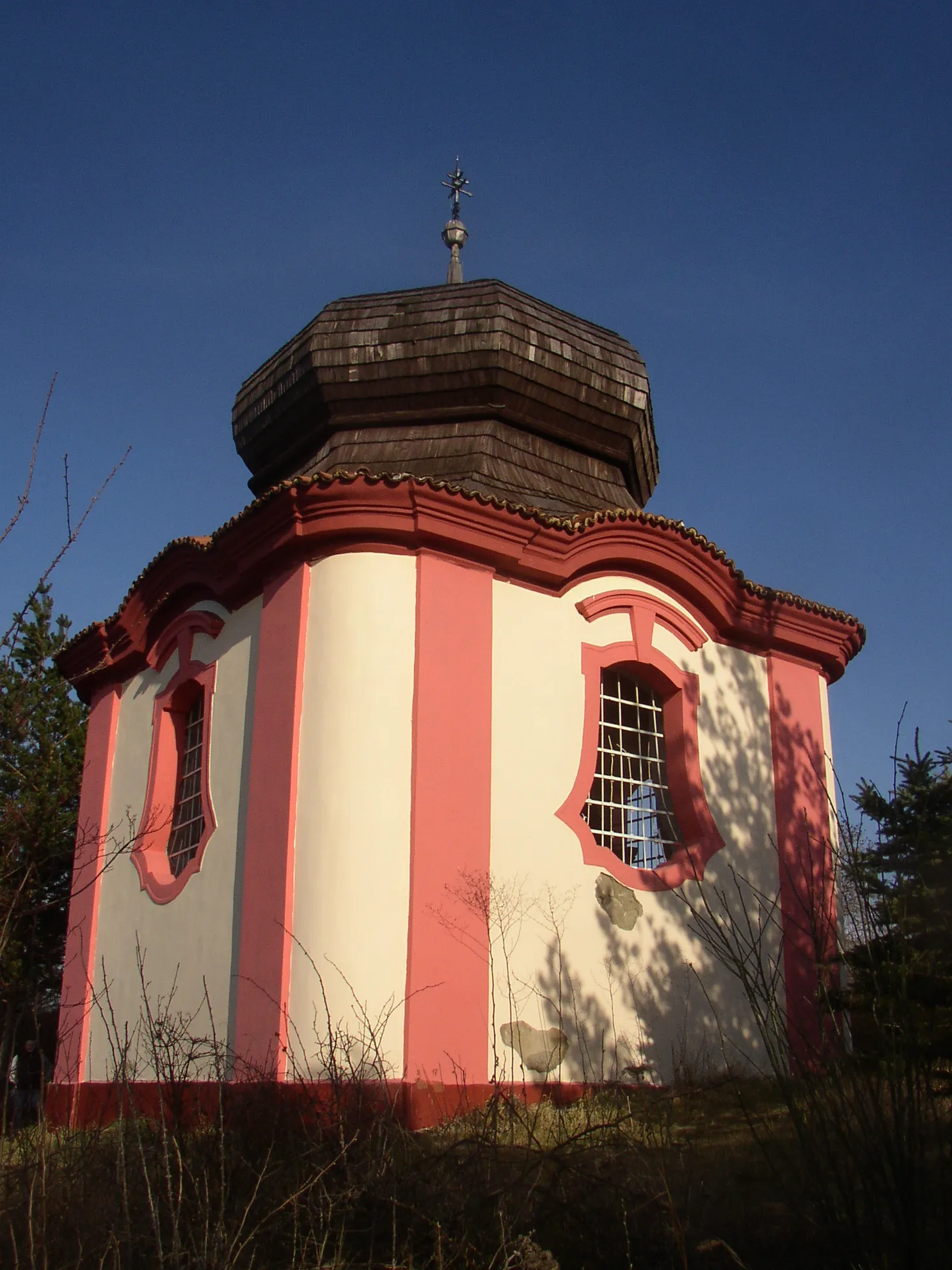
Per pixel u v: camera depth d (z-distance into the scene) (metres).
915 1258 5.61
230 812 13.82
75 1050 15.47
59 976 18.19
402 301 16.78
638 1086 12.89
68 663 18.12
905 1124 5.86
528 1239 6.45
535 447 16.70
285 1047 11.65
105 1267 6.49
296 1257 6.60
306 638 13.17
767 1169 8.11
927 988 7.37
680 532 15.04
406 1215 6.82
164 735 15.89
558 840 13.54
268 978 12.21
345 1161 6.94
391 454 16.12
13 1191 7.22
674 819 15.07
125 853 15.91
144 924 14.98
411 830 12.44
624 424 17.22
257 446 17.98
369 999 11.79
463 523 13.43
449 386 16.31
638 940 13.76
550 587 14.38
